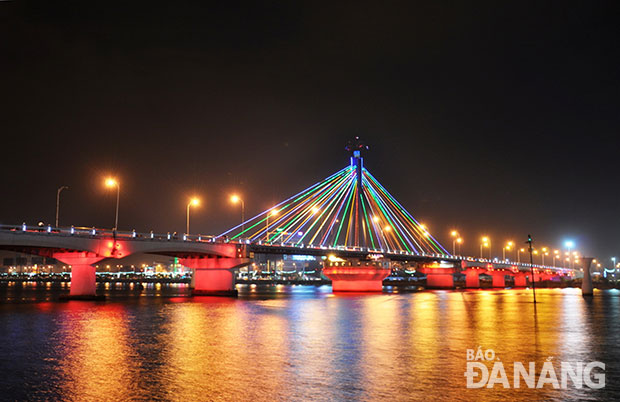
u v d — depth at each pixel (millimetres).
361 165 152000
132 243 82688
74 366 25328
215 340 34469
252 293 133500
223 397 19422
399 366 25031
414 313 58125
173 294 127812
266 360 26688
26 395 19875
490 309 65188
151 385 21234
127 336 36750
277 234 137500
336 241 151750
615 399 19359
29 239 69250
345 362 26109
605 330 39875
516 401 19031
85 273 84062
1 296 113250
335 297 104812
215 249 99438
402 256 159375
